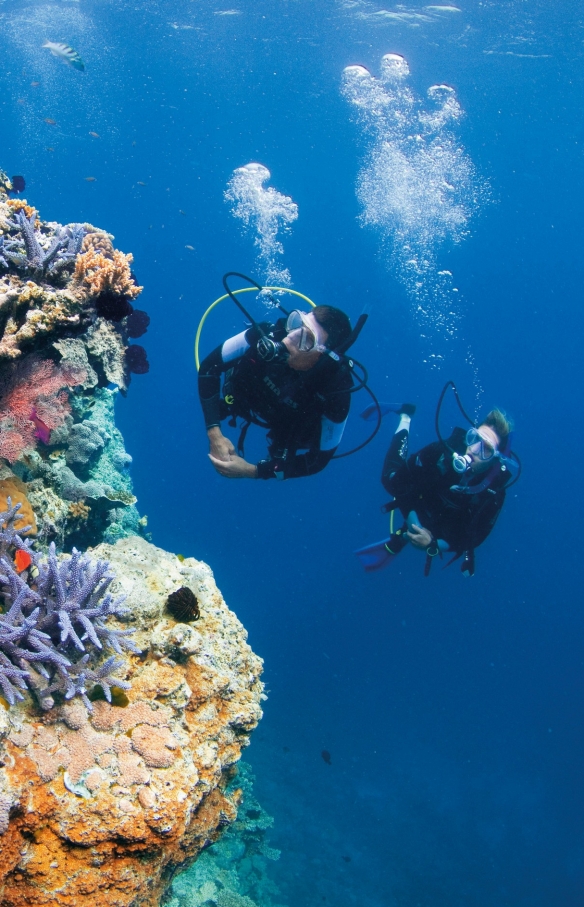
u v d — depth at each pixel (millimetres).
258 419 3855
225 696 2830
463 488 6207
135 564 2990
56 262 3346
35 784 2141
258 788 14414
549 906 15531
